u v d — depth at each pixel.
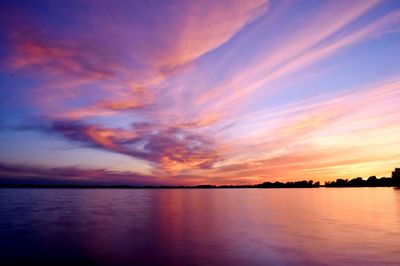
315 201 68.12
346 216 35.97
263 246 20.03
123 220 34.00
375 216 35.44
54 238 23.34
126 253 18.66
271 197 94.69
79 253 18.73
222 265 16.02
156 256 17.88
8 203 64.50
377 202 60.72
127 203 65.75
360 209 45.22
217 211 44.88
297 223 30.45
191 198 92.38
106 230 26.94
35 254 18.61
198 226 29.09
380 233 23.77
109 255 18.22
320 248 19.08
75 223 31.53
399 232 24.11
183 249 19.45
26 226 29.52
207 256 17.77
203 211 44.97
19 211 45.28
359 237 22.28
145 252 18.83
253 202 67.38
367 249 18.53
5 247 20.42
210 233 25.14
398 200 66.38
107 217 37.09
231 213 41.56
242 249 19.31
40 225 30.14
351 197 84.19
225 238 22.88
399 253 17.45
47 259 17.58
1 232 26.17
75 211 45.34
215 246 20.25
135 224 30.70
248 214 40.00
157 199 85.81
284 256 17.47
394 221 30.58
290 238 22.55
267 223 30.80
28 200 77.62
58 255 18.36
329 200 71.25
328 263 15.91
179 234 24.70
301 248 19.22
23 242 21.95
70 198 91.44
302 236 23.23
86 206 56.12
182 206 55.66
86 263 16.75
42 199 83.44
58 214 40.88
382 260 16.12
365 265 15.41
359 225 28.14
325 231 25.22
